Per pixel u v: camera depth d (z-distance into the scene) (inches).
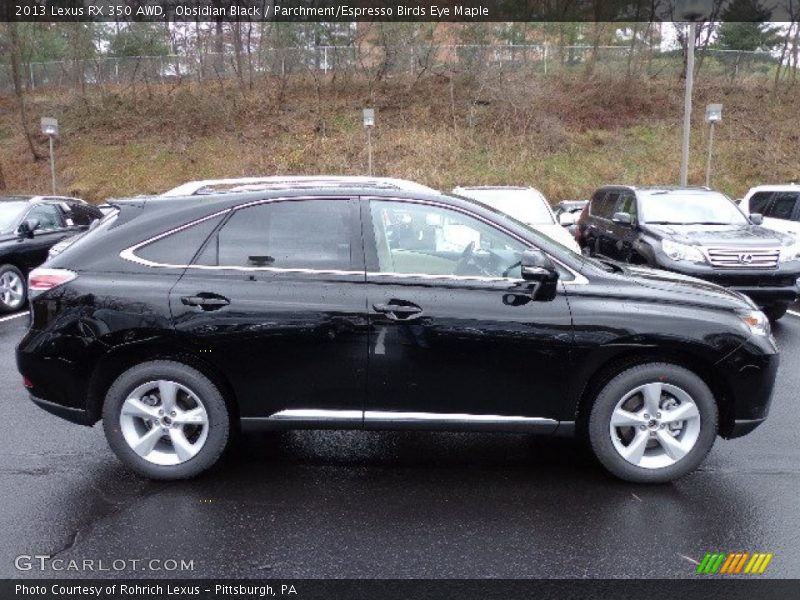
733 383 160.6
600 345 157.3
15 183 978.1
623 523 147.0
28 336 163.3
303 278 159.6
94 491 161.8
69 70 1179.9
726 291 174.7
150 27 1154.0
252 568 130.0
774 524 146.9
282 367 159.3
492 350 157.8
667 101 1101.1
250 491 162.4
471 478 170.6
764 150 1007.6
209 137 1039.6
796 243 344.2
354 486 165.6
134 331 157.8
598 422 161.9
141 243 163.3
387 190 166.6
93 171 989.2
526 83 1084.5
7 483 165.6
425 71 1117.1
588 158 996.6
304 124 1051.9
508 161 988.6
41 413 217.0
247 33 1123.3
